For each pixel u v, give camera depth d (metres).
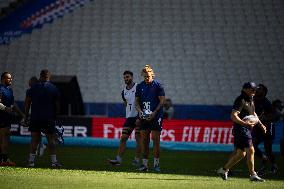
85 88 96.69
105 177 40.09
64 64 100.25
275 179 43.81
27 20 105.56
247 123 38.75
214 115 91.06
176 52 101.69
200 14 106.69
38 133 48.19
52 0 106.88
